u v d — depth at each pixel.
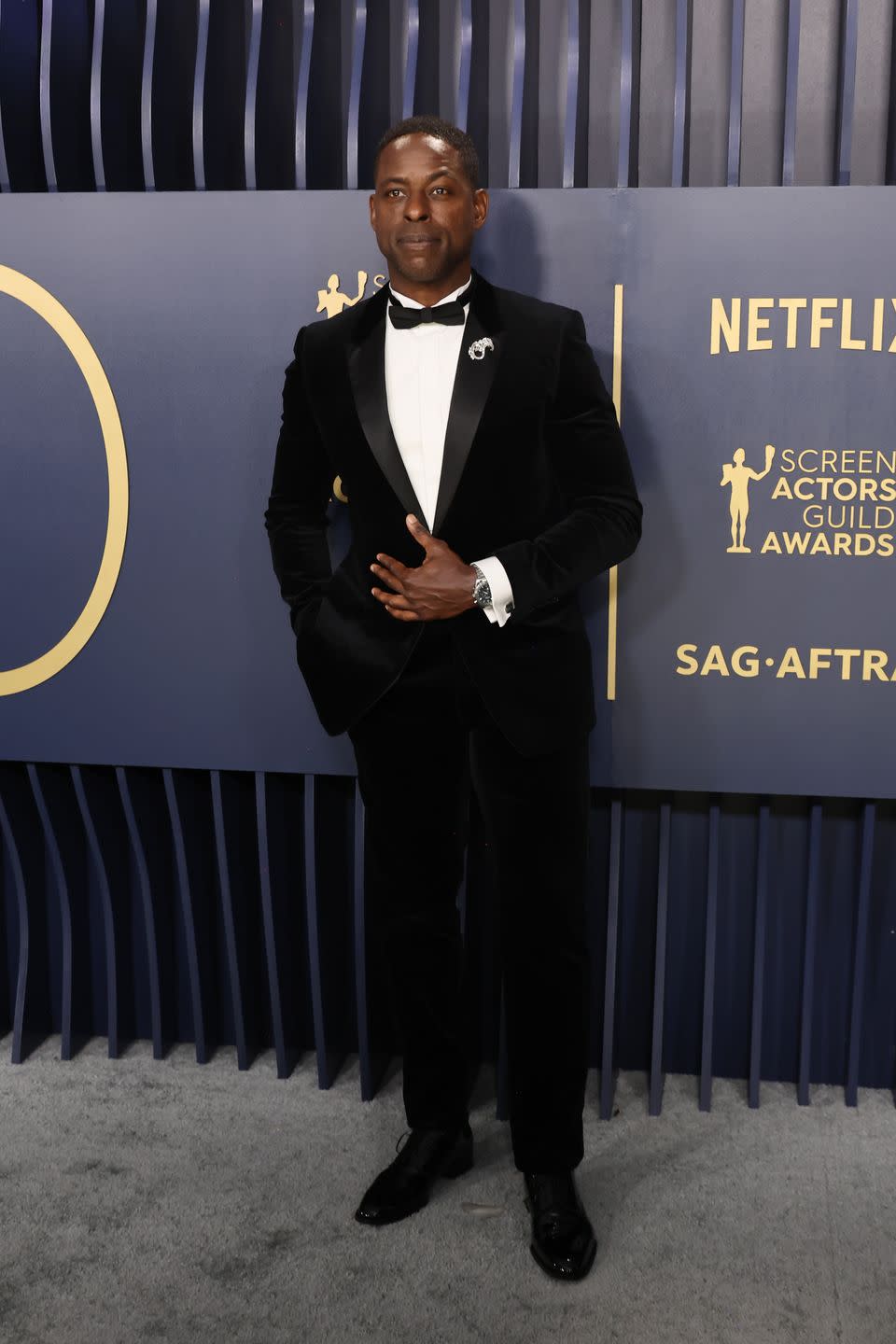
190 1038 2.52
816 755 2.09
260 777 2.25
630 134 2.18
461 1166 2.01
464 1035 1.98
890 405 1.99
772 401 2.00
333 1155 2.08
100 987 2.51
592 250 2.00
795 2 2.01
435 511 1.70
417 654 1.75
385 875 1.87
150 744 2.24
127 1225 1.88
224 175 2.27
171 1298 1.71
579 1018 1.81
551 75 2.30
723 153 2.26
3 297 2.13
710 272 1.98
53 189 2.16
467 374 1.67
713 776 2.11
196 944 2.38
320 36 2.18
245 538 2.15
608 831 2.29
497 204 2.00
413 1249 1.82
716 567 2.06
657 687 2.10
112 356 2.13
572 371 1.71
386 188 1.65
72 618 2.22
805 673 2.07
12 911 2.49
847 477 2.01
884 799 2.21
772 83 2.22
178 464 2.15
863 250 1.95
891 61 2.17
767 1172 2.02
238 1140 2.13
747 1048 2.33
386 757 1.80
